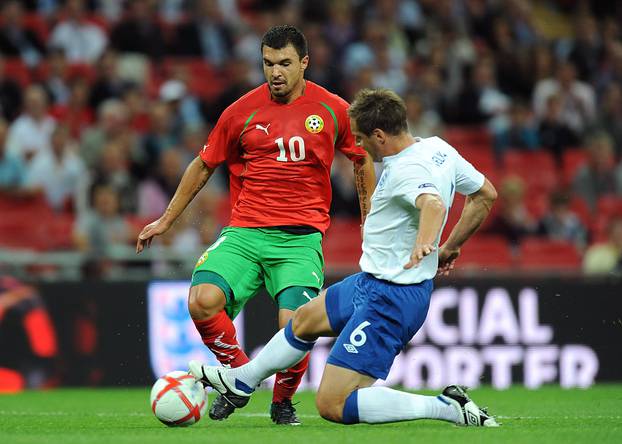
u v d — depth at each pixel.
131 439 20.22
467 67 64.12
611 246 48.34
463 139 61.44
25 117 52.97
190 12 64.88
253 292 25.17
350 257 49.81
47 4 63.75
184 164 51.53
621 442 19.64
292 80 24.53
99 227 44.59
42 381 39.22
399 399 21.38
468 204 23.19
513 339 40.28
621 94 66.75
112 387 39.31
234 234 25.03
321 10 63.88
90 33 60.91
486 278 40.22
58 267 41.81
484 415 22.23
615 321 40.81
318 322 22.23
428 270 21.77
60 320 39.44
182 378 22.98
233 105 25.22
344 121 25.17
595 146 57.69
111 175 48.78
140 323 39.56
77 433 22.08
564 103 64.06
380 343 21.50
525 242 50.84
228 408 23.66
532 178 59.88
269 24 63.06
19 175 50.81
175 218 25.50
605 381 40.75
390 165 21.44
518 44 69.56
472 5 70.75
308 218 24.95
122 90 57.19
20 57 59.41
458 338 39.94
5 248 47.56
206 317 24.14
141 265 42.62
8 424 25.31
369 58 62.12
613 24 70.81
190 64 61.66
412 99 57.66
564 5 82.69
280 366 22.78
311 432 21.48
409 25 67.31
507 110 63.00
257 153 24.95
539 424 24.19
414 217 21.30
